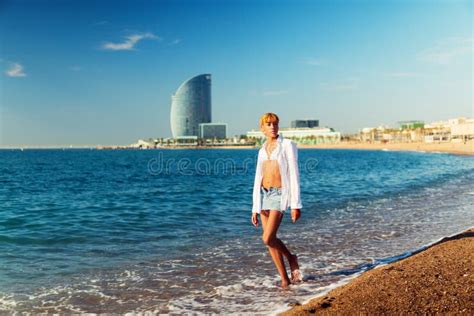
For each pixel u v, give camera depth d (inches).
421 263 225.5
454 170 1374.3
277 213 209.5
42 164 2536.9
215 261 261.1
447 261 227.1
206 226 387.5
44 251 288.0
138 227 382.6
